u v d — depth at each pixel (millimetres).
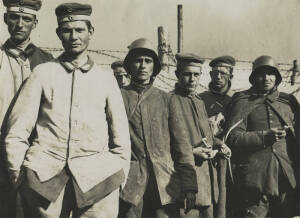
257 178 7625
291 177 7660
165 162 6473
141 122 6516
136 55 6652
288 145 7820
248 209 7668
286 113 7840
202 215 7309
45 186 5207
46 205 5250
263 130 7750
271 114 7805
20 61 6352
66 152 5312
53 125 5328
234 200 7832
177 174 6500
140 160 6453
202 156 7137
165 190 6395
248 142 7645
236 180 7773
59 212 5289
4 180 6039
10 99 6266
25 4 6359
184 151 6516
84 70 5473
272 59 7934
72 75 5453
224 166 7789
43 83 5387
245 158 7742
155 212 6457
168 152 6527
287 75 15078
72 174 5258
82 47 5496
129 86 6715
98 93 5465
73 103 5375
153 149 6477
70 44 5465
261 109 7848
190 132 7324
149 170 6445
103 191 5297
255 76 7957
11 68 6316
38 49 6539
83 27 5496
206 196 7195
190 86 7574
